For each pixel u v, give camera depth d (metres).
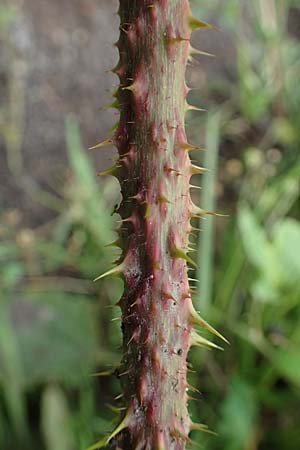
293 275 0.24
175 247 0.11
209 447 0.23
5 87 0.31
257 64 0.34
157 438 0.11
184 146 0.11
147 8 0.10
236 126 0.33
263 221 0.29
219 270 0.28
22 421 0.24
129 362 0.11
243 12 0.35
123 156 0.11
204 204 0.26
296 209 0.30
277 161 0.32
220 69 0.34
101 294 0.28
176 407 0.11
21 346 0.26
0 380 0.25
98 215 0.28
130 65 0.11
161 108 0.11
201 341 0.12
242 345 0.26
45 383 0.26
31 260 0.29
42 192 0.31
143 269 0.11
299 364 0.24
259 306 0.26
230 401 0.24
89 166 0.31
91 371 0.26
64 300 0.28
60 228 0.30
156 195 0.11
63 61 0.32
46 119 0.32
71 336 0.27
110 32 0.34
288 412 0.25
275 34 0.32
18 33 0.32
